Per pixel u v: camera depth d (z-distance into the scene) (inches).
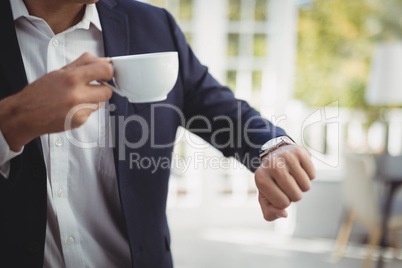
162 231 37.7
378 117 237.0
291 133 156.3
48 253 33.7
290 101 170.1
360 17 261.9
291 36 167.5
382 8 261.4
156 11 39.9
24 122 23.4
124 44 36.0
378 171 129.6
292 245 154.7
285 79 168.9
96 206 35.1
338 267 135.1
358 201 123.6
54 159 32.8
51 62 33.2
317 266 135.8
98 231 35.7
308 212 165.2
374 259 140.6
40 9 32.0
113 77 27.0
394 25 262.4
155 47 38.0
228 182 175.3
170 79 28.1
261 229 171.2
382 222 119.1
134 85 27.0
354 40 263.3
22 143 24.7
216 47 166.7
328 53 264.2
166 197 38.5
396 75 156.9
